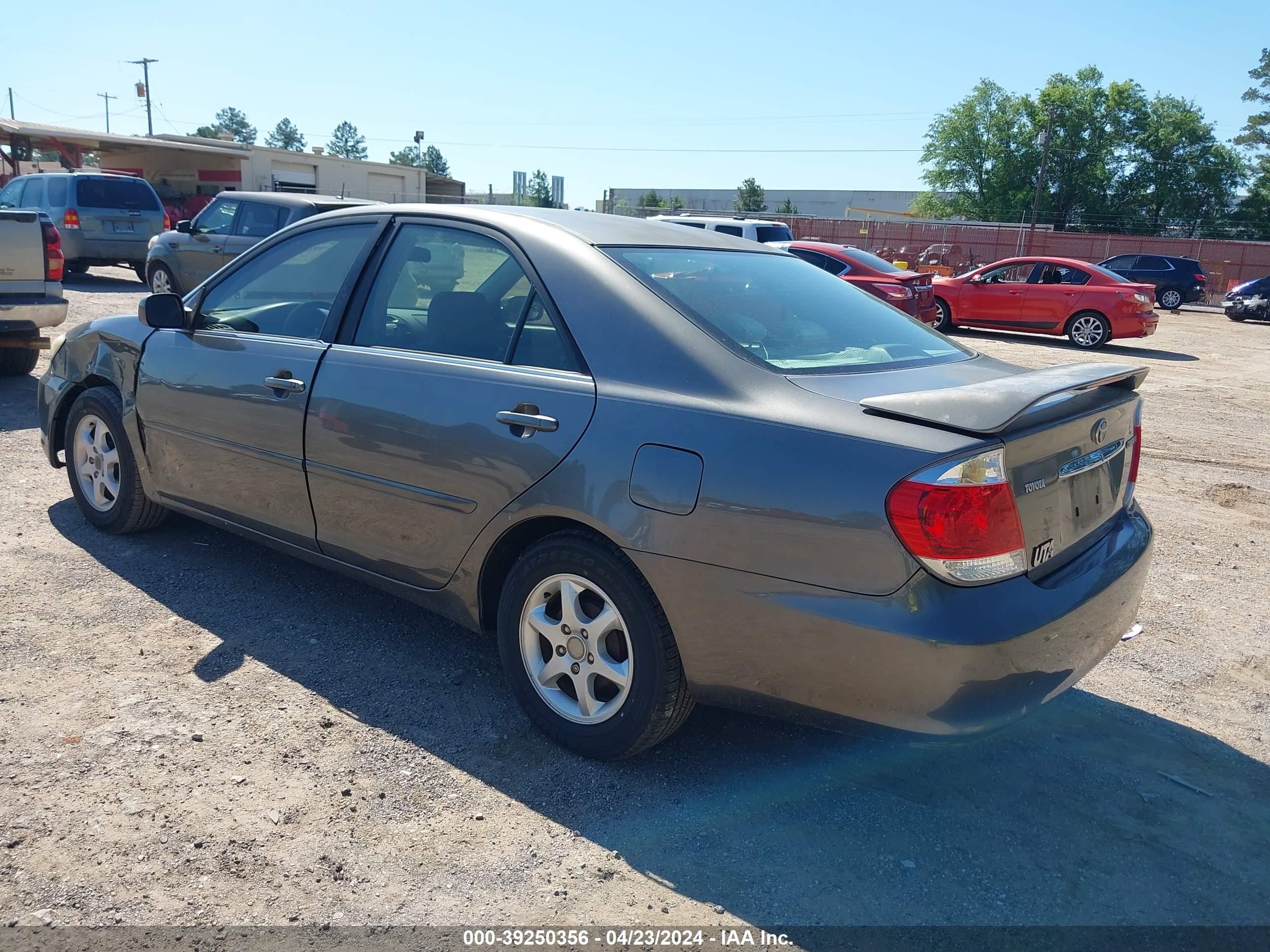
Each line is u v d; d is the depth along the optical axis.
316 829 2.65
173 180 37.84
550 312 3.10
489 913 2.38
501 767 3.00
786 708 2.66
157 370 4.25
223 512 4.09
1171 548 5.47
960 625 2.37
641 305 2.96
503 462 3.01
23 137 30.47
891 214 66.88
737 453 2.60
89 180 16.58
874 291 14.31
